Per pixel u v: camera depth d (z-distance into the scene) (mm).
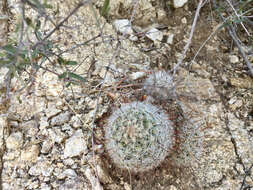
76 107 276
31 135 258
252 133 277
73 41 296
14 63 201
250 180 255
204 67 312
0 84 265
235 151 269
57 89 276
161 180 256
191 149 246
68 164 250
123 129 228
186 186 256
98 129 269
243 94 298
